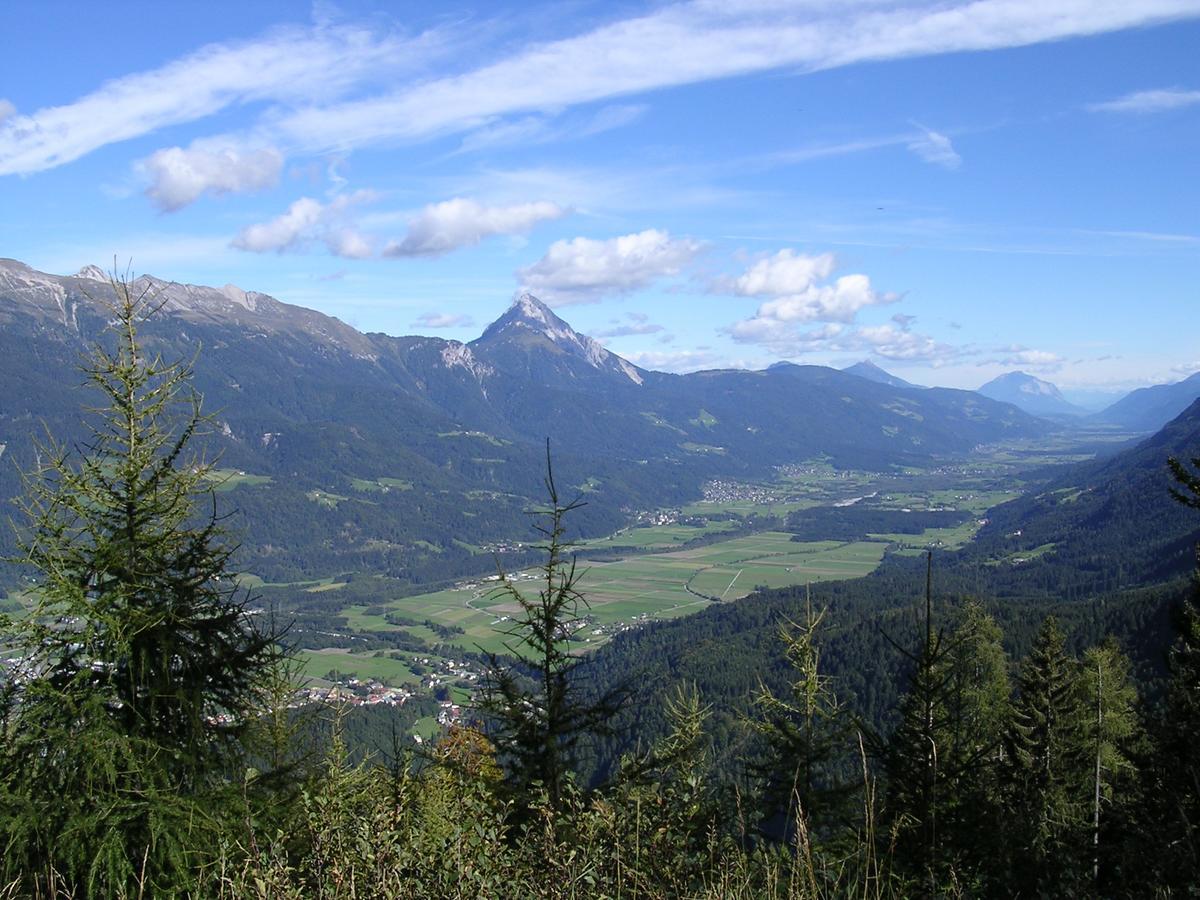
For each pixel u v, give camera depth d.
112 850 6.13
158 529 7.50
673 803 4.99
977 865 7.78
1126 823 10.29
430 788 8.53
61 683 6.95
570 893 3.93
